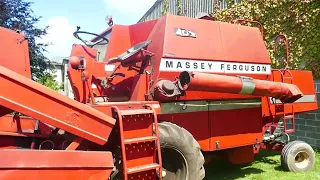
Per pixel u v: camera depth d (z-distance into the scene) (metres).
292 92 5.18
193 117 4.73
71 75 4.23
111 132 3.75
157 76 4.34
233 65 5.08
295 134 8.43
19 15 9.45
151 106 3.91
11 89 3.03
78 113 3.31
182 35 4.62
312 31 8.10
